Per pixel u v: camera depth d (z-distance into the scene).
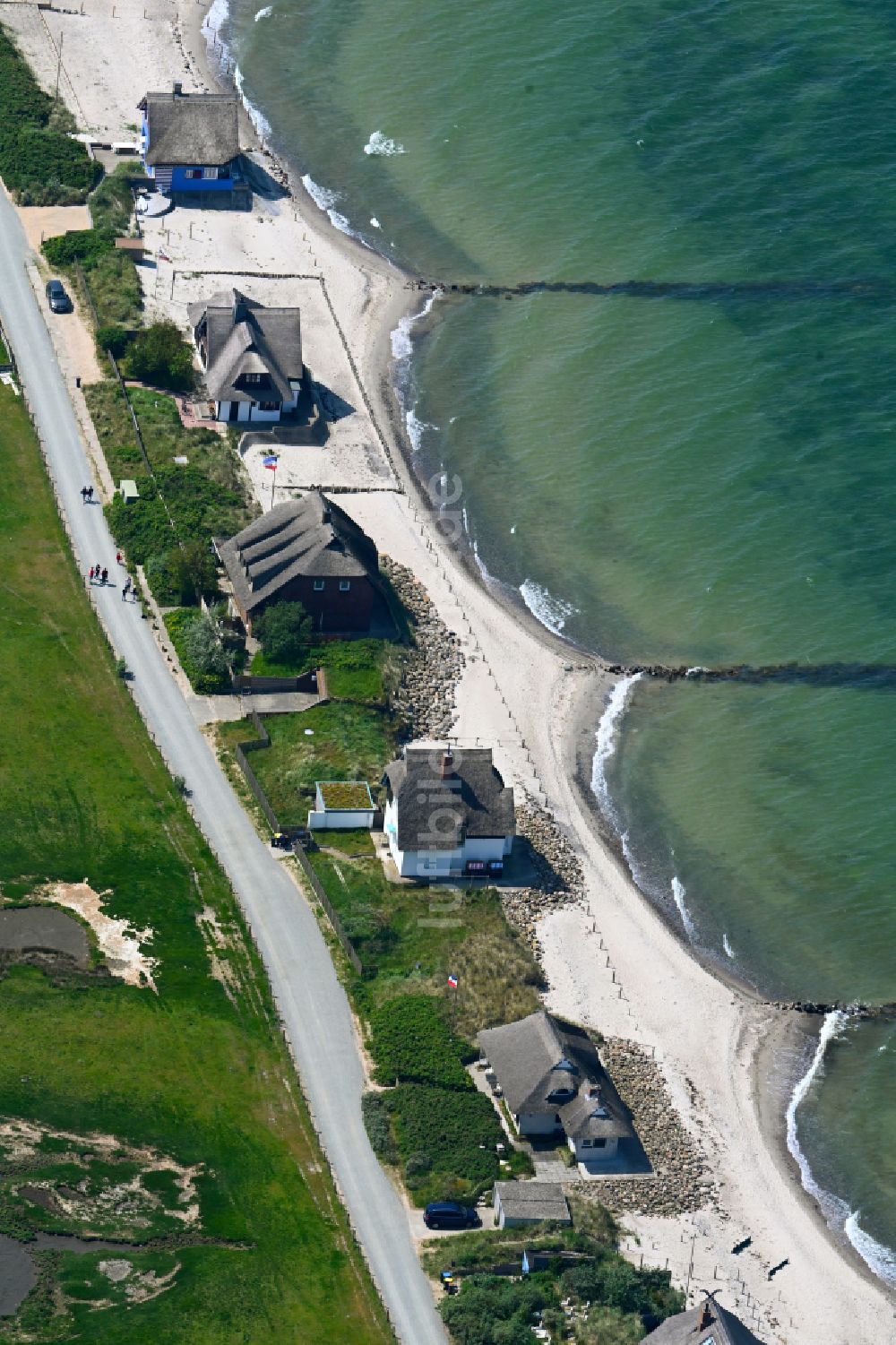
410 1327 98.56
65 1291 95.75
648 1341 97.56
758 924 130.00
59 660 136.25
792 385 171.00
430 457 162.62
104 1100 107.31
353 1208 104.69
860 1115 118.94
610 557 155.62
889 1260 111.19
